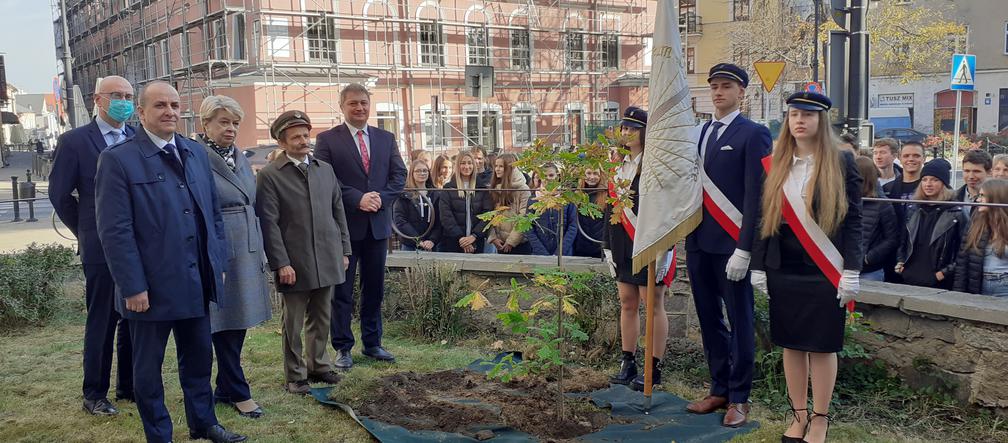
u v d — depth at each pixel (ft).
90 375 17.08
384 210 20.59
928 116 127.85
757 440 15.30
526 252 26.35
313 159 18.52
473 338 23.07
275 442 15.42
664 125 16.12
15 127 293.23
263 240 17.71
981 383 16.30
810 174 14.08
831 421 16.31
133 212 14.05
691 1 141.18
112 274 13.89
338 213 19.02
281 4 84.38
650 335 16.88
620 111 115.55
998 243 17.94
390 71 92.99
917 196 20.53
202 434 15.39
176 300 14.23
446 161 31.35
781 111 109.50
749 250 15.23
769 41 110.22
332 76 87.04
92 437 15.81
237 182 16.81
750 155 15.64
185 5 88.99
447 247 27.04
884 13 110.83
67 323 26.11
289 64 83.82
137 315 14.17
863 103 36.09
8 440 15.74
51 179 16.62
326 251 18.30
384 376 18.61
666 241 16.12
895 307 17.48
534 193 25.86
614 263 18.61
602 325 20.83
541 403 16.70
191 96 87.25
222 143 16.89
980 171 21.54
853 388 17.79
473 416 15.88
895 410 16.85
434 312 23.25
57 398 18.13
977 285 18.28
